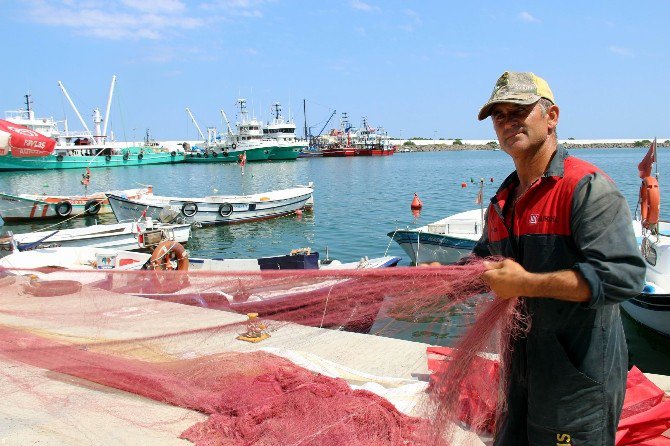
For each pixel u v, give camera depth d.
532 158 2.29
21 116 76.19
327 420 3.34
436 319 3.04
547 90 2.28
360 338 4.94
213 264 11.57
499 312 2.41
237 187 49.84
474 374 2.88
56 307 4.81
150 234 17.17
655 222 9.23
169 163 95.25
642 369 8.85
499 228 2.44
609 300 2.01
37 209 28.67
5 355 4.21
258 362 4.15
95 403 3.88
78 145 86.00
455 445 2.97
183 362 4.16
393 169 76.56
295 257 10.87
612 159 97.88
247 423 3.49
